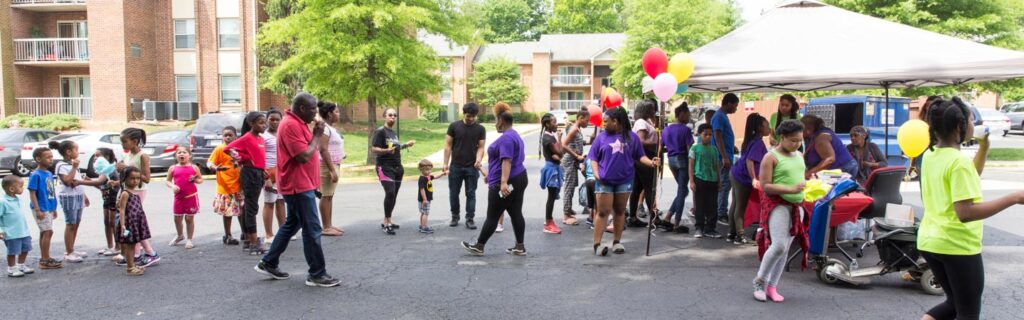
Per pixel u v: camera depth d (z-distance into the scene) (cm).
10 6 2684
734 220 745
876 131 1256
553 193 815
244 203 698
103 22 2620
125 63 2631
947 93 1914
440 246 745
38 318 489
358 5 1603
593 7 6550
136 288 571
